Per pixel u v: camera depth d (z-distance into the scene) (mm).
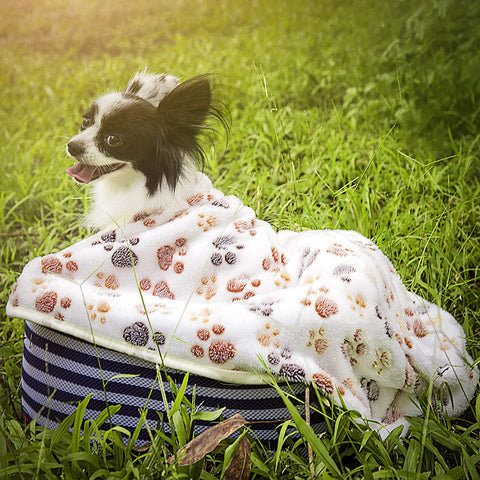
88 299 1064
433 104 1855
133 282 1107
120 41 3883
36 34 4051
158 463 1002
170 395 1053
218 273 1101
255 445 1036
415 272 1350
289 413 1059
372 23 2934
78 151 1120
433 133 1778
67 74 3174
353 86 2297
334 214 1469
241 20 3949
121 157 1124
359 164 1752
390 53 2271
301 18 3674
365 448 1041
